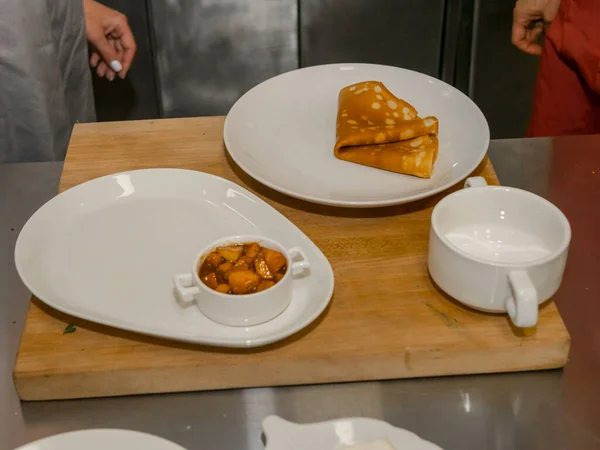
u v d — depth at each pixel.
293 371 0.63
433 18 1.83
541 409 0.62
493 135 1.99
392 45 1.87
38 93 1.20
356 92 0.94
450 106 0.94
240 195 0.79
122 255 0.73
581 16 1.16
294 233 0.73
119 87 1.84
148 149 0.91
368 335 0.64
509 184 0.89
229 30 1.79
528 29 1.38
